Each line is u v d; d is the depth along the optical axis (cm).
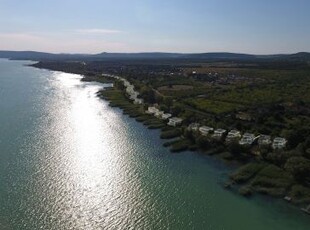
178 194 9494
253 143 12850
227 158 12044
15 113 18212
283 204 8956
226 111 18012
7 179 10006
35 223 7931
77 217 8244
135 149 13038
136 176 10600
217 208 8794
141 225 8025
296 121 15600
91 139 14075
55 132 14812
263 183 9944
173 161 11888
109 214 8438
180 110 17988
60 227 7825
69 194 9300
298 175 9881
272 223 8138
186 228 7944
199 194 9506
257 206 8888
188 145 13250
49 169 10806
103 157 12069
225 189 9800
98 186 9831
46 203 8788
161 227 7962
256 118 15862
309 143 11619
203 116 17100
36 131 14825
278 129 14225
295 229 7912
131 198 9225
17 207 8556
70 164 11294
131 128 15988
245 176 10400
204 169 11212
